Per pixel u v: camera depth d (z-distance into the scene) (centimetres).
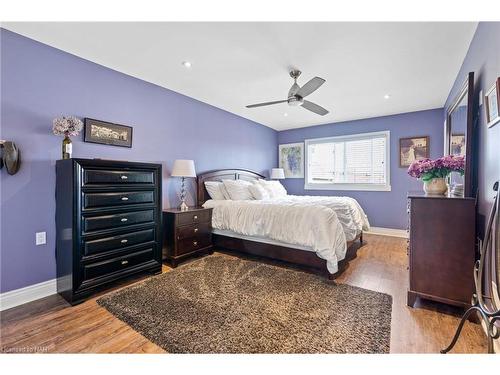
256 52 244
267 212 306
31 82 222
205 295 221
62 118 227
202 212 337
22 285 216
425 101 390
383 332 166
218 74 296
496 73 166
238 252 361
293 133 590
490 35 177
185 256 310
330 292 226
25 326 177
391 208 469
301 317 185
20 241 215
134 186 253
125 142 295
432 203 193
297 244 279
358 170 507
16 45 213
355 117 489
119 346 154
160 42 227
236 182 391
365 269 286
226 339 159
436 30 206
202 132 403
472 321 178
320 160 556
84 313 194
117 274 236
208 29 207
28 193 220
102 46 235
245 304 204
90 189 220
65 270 218
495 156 165
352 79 307
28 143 221
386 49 237
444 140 395
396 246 386
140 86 311
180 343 156
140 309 197
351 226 317
